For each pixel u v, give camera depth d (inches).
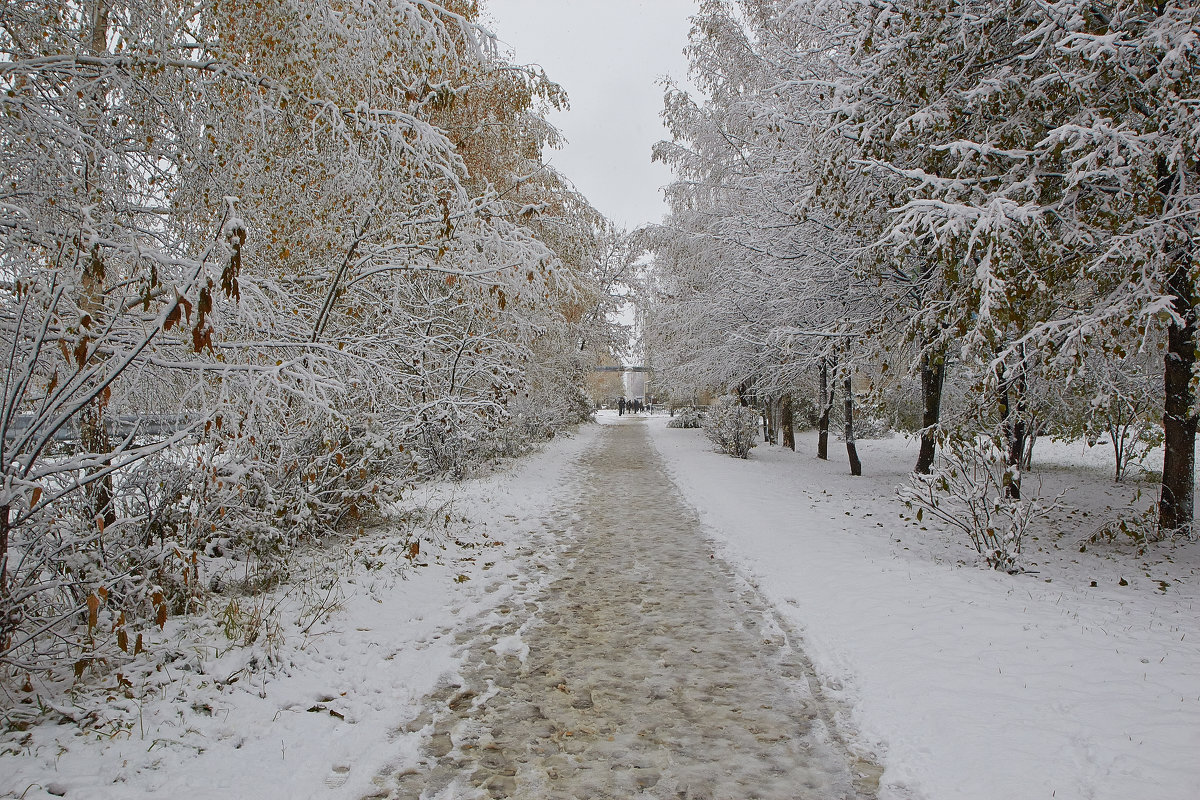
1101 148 226.5
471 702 162.1
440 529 336.2
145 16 170.6
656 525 381.4
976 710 150.2
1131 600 230.4
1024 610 213.8
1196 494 494.6
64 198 151.1
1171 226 234.7
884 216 320.5
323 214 229.9
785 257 456.8
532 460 697.0
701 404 1546.5
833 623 214.4
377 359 241.9
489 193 253.9
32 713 140.0
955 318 274.8
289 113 202.4
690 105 634.8
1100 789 118.1
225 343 162.1
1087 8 246.8
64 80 168.6
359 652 185.8
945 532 355.9
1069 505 466.9
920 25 275.0
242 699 153.4
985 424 311.7
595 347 1030.4
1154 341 310.2
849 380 642.8
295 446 248.4
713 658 189.9
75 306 143.4
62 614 165.0
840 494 495.5
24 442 138.3
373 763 133.6
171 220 181.6
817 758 137.3
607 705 161.0
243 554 251.4
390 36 210.7
